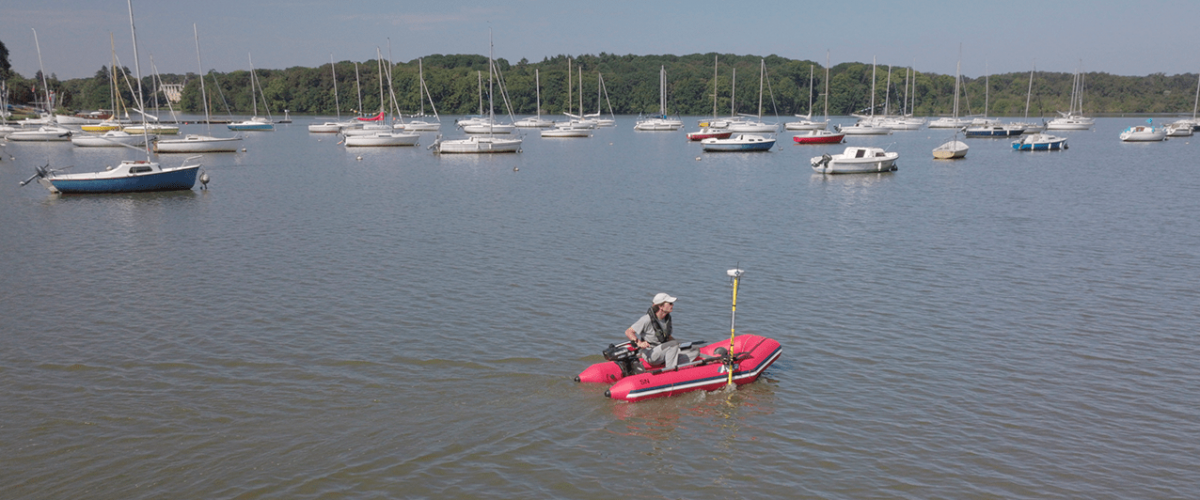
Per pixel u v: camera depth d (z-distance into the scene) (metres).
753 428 12.02
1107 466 10.91
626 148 85.19
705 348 14.37
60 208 35.34
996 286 20.55
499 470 10.63
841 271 22.25
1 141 85.19
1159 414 12.56
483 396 12.99
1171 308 18.47
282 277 21.16
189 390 13.12
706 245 26.06
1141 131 91.38
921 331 16.72
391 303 18.52
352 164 61.81
